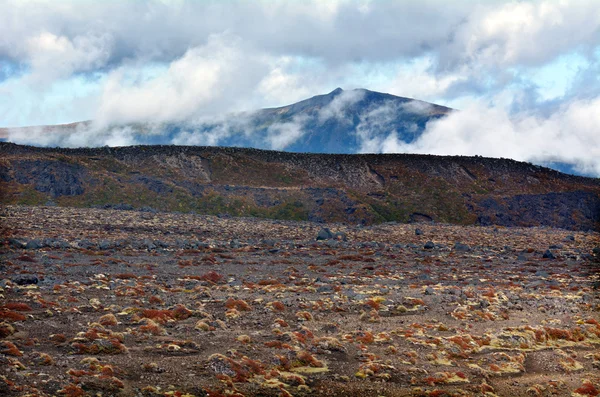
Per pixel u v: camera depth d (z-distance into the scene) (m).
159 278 45.28
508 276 58.72
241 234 85.44
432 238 94.12
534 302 43.44
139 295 37.28
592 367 31.19
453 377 27.11
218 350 26.91
